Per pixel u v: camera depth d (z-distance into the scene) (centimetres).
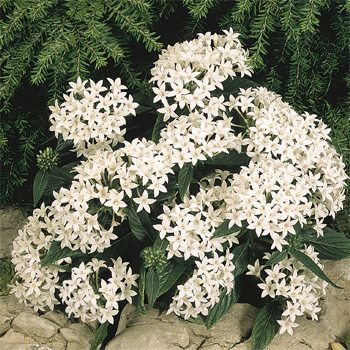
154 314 91
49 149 89
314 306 91
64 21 96
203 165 91
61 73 97
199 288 87
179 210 86
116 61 103
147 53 106
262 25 94
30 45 95
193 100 87
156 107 94
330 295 97
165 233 85
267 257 90
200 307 88
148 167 85
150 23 97
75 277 88
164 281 88
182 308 89
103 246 87
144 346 87
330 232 92
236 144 88
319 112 105
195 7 94
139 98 95
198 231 86
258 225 85
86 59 102
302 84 100
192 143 85
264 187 85
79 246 87
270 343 88
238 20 94
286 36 98
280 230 85
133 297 91
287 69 102
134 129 96
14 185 111
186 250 85
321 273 86
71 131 88
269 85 101
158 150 87
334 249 92
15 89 101
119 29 99
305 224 92
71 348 90
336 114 103
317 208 89
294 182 90
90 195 85
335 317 94
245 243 90
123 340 88
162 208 91
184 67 90
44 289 93
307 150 88
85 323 93
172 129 87
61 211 87
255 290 94
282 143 87
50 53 93
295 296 88
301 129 89
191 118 88
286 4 93
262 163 86
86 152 90
